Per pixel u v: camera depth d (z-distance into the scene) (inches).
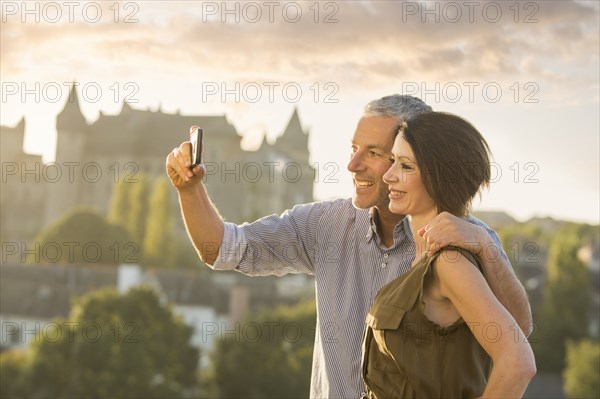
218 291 2175.2
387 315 75.7
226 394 1600.6
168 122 4210.1
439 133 80.4
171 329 1737.2
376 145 99.6
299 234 107.6
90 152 4104.3
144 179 3282.5
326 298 104.2
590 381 1621.6
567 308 1990.7
